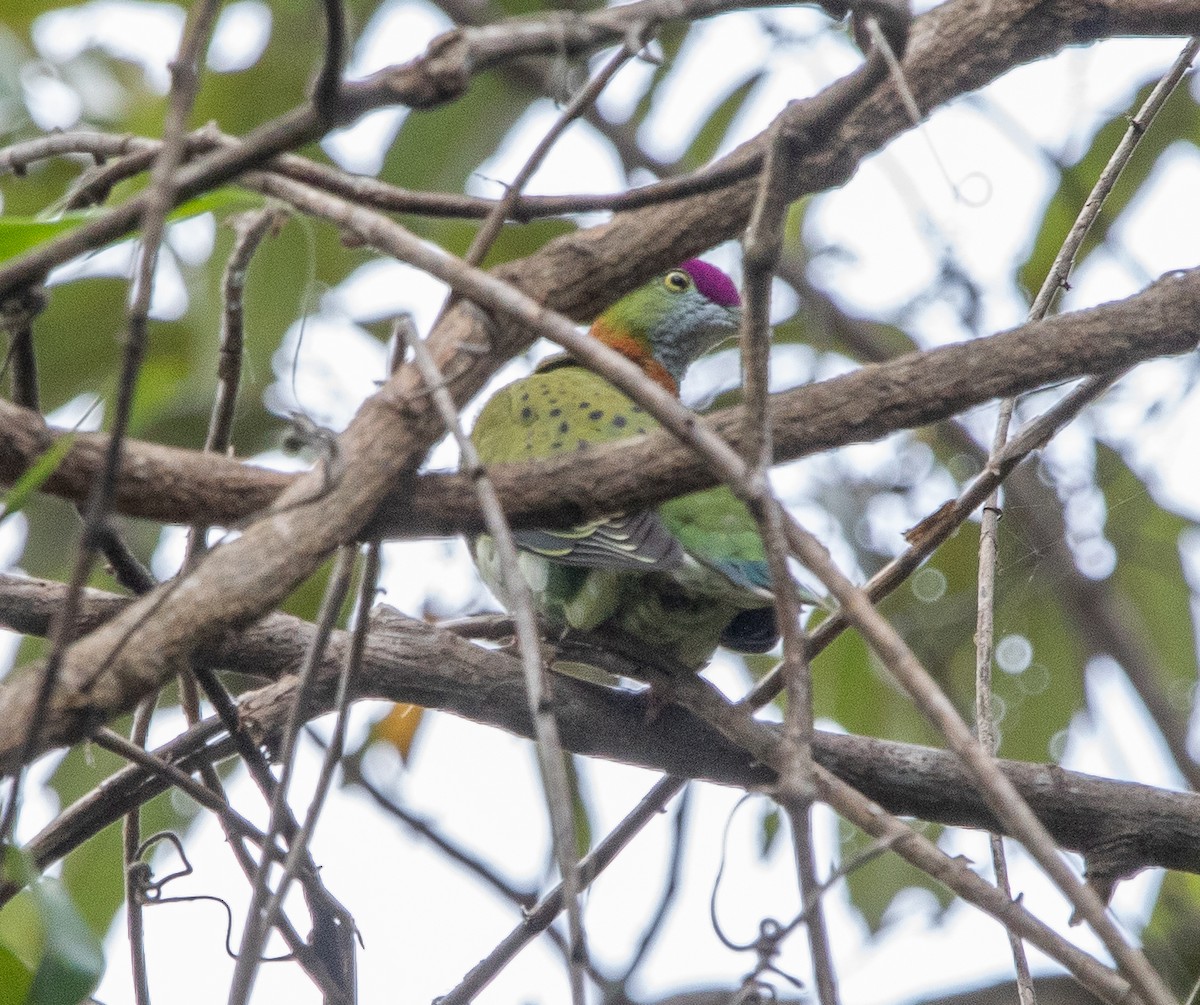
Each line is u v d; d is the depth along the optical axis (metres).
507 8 13.27
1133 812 7.67
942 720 4.60
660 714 7.92
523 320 5.07
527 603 4.98
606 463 6.04
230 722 7.14
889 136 6.57
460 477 6.00
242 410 11.81
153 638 5.07
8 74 12.01
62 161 12.52
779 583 4.87
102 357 12.35
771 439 5.78
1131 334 6.25
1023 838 4.46
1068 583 12.96
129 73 13.20
